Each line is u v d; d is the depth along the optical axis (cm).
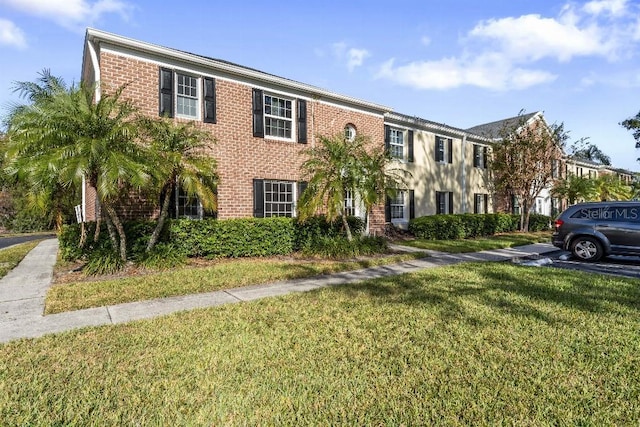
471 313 459
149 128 759
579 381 286
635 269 820
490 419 237
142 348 354
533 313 458
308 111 1275
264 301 527
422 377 292
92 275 698
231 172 1074
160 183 743
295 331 398
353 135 1406
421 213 1723
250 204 1115
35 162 607
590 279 670
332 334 388
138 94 913
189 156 819
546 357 329
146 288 601
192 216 1015
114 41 871
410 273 741
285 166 1201
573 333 388
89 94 717
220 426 230
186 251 885
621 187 2681
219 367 311
